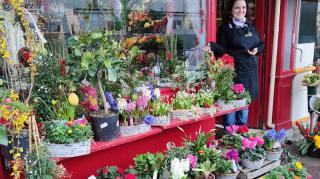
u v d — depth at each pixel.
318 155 3.88
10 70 1.93
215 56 3.63
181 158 2.48
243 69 3.62
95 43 2.12
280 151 2.97
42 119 2.13
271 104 4.45
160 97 2.78
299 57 4.81
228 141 2.92
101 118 2.19
